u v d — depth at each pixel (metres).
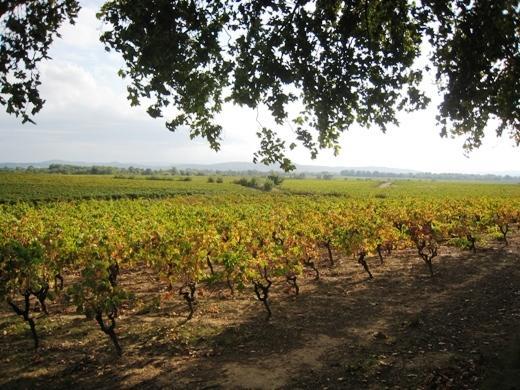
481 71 8.31
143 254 15.79
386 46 8.55
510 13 7.43
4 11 7.50
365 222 19.84
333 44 8.61
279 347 9.64
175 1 8.12
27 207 41.34
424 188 104.81
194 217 26.91
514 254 19.52
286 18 8.28
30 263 10.40
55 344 10.16
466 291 13.54
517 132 9.55
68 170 185.12
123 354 9.50
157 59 8.32
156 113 9.03
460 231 19.08
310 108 9.47
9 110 8.07
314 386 7.72
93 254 14.41
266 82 8.41
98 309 9.20
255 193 80.75
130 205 43.66
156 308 12.88
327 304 12.84
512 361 7.78
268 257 12.99
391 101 8.52
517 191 88.12
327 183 128.38
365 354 9.00
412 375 7.87
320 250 22.50
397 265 18.27
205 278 12.25
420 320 10.95
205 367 8.73
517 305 11.70
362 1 8.65
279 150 9.41
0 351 9.80
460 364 8.08
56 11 8.21
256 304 13.12
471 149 9.91
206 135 9.98
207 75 9.09
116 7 8.45
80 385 8.10
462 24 7.74
